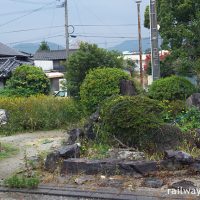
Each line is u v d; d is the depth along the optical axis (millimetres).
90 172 6516
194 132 7352
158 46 12664
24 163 7754
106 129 7691
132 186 5863
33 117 13352
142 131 7215
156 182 5891
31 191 5945
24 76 19219
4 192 6020
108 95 10570
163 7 12336
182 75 12336
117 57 14234
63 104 14031
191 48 11859
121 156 6898
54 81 32625
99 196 5551
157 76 12648
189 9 11867
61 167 6730
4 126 13125
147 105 7598
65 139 10492
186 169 6371
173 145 7059
